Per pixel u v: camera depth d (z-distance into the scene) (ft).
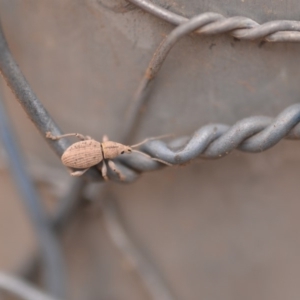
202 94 0.59
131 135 0.62
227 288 0.71
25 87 0.56
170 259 0.71
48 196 0.72
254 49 0.57
